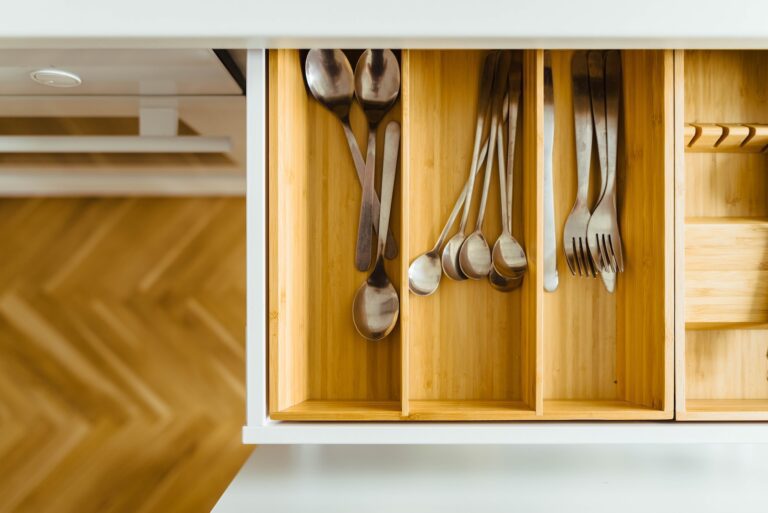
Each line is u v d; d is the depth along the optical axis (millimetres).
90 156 1577
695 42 779
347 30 761
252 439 793
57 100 1159
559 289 952
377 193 952
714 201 961
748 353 956
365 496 888
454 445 1092
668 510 834
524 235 936
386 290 928
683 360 807
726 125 916
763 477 947
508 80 936
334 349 943
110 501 1964
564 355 949
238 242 1980
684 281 843
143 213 1969
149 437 1975
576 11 761
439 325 945
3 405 1947
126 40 771
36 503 1946
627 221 923
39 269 1951
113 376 1967
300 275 908
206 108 1200
